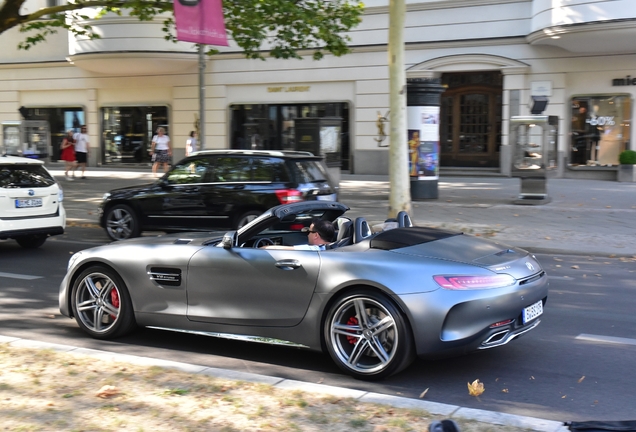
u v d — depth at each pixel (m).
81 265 6.26
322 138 16.91
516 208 15.10
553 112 20.66
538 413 4.46
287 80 24.31
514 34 20.78
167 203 11.79
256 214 11.12
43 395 4.34
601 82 20.05
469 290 4.81
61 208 11.27
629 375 5.24
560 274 9.38
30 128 24.34
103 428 3.81
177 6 13.23
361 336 5.01
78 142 23.61
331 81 23.67
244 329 5.54
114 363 5.06
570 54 20.25
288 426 3.86
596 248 10.94
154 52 24.30
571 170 20.84
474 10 21.25
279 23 16.23
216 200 11.34
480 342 4.87
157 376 4.73
